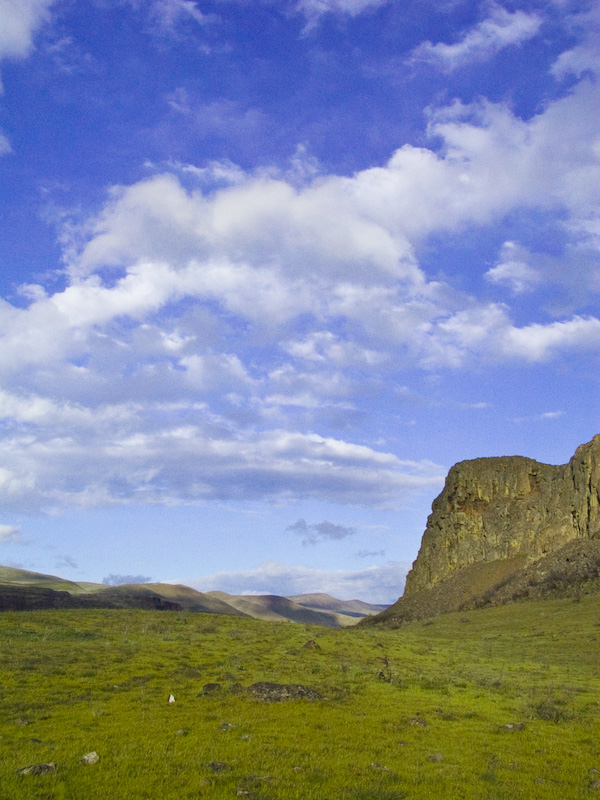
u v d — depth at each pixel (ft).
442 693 100.73
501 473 482.69
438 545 495.82
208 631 161.79
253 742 66.80
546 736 74.69
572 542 370.32
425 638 216.74
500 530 447.01
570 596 290.76
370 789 54.19
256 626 182.39
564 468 426.10
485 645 199.93
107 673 99.45
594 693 105.81
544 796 54.95
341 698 91.66
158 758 59.67
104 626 156.04
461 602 380.99
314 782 55.93
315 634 174.50
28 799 48.16
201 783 53.16
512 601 328.70
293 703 86.94
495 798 53.93
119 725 71.77
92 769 55.77
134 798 49.85
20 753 59.52
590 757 66.44
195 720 74.95
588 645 183.11
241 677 103.50
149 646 128.77
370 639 177.99
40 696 83.56
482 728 78.38
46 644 123.44
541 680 119.96
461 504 490.90
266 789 52.95
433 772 60.70
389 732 75.10
